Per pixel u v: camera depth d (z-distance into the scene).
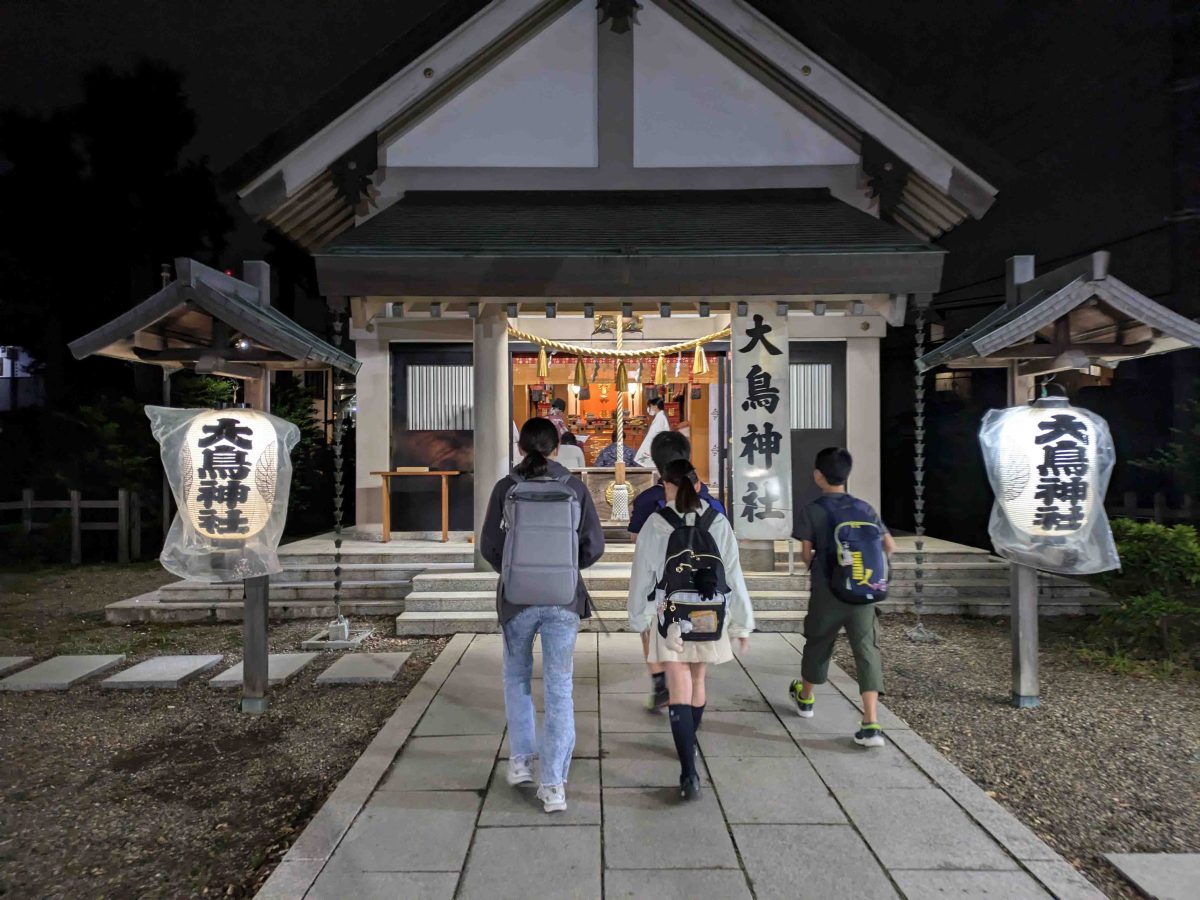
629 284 5.38
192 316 4.96
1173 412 10.08
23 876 3.17
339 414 6.85
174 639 7.11
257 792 3.93
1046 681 5.63
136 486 12.20
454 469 10.12
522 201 6.51
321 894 2.91
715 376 10.01
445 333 9.93
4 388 16.95
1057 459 4.63
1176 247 9.36
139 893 3.05
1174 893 2.92
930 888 2.95
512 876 3.03
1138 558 6.19
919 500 6.78
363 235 5.75
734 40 6.52
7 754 4.43
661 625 3.71
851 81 6.03
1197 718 4.88
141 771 4.19
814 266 5.36
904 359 13.45
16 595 9.48
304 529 15.66
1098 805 3.73
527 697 3.81
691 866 3.10
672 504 3.97
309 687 5.62
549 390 10.73
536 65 6.64
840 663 6.08
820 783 3.86
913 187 6.46
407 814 3.54
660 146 6.66
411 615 7.10
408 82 6.12
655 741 4.42
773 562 7.86
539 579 3.54
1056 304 4.50
